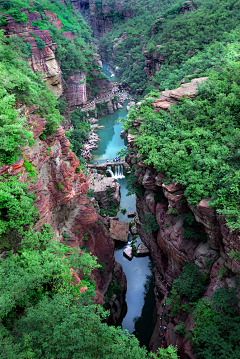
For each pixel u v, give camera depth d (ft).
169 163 99.14
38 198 73.36
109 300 113.80
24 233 63.87
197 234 97.96
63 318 50.06
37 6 239.91
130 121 133.90
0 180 62.75
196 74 169.17
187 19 272.92
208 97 125.08
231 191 77.56
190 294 87.15
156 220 119.75
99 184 194.08
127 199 203.51
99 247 115.14
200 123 115.03
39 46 211.20
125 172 229.86
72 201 103.24
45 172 85.20
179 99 127.85
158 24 332.39
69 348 45.52
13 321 54.29
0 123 65.41
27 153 72.79
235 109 111.86
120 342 50.88
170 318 95.61
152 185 116.78
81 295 68.74
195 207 89.35
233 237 76.38
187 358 77.66
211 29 242.37
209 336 70.64
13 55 100.78
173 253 106.22
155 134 115.55
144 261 152.05
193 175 91.97
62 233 97.19
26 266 60.03
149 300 132.87
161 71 259.19
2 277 53.52
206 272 92.17
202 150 99.14
